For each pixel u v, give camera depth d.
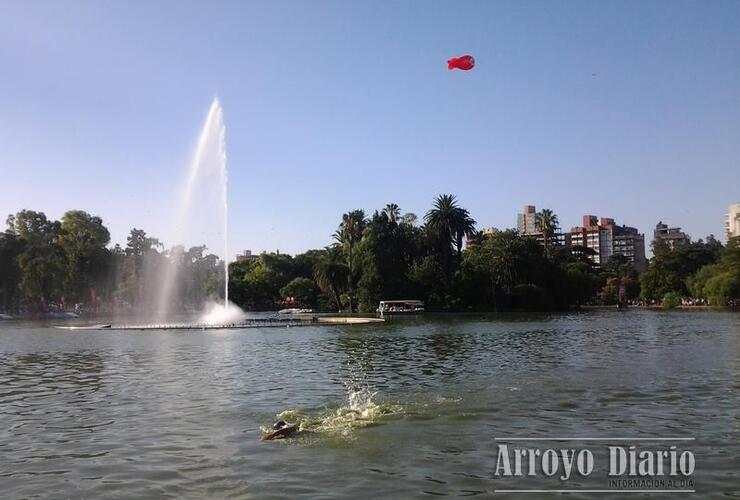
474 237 159.75
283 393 25.73
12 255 140.12
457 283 136.88
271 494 13.11
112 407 23.30
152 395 25.84
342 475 14.32
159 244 147.75
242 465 15.20
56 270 136.25
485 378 29.33
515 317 103.69
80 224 150.38
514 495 13.02
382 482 13.80
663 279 178.38
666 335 56.94
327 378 30.28
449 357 39.69
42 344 56.50
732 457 15.48
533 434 17.97
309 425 19.41
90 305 151.00
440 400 23.44
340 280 145.00
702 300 151.00
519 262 135.12
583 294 152.50
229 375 32.12
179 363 38.50
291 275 192.75
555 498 12.87
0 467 15.47
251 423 19.95
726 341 49.12
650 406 21.81
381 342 53.69
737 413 20.41
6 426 20.28
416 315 116.06
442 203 149.50
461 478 14.09
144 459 15.92
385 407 22.12
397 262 142.50
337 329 75.75
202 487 13.66
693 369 31.47
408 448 16.55
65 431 19.34
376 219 146.25
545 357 38.69
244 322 95.44
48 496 13.27
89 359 42.03
